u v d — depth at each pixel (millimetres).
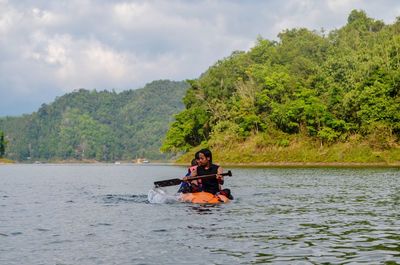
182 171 54562
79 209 13750
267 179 30906
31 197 18312
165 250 7812
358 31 136625
